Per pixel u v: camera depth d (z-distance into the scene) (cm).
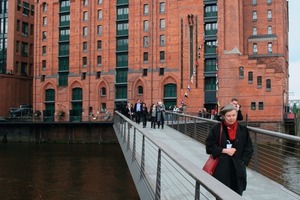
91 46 6594
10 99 7350
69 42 6788
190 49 5881
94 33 6594
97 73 6531
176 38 5988
